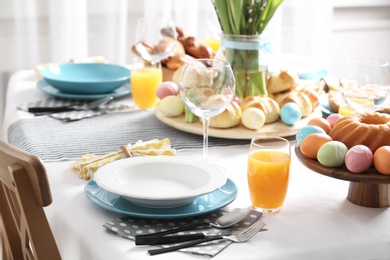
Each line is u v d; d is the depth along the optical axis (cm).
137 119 169
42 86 192
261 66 164
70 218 113
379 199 119
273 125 157
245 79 164
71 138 152
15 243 133
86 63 201
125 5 287
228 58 164
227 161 142
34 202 103
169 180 122
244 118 153
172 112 161
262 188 114
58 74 194
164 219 110
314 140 118
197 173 121
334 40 348
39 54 287
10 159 104
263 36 163
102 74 200
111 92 189
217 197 117
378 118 125
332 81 188
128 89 195
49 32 279
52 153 142
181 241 102
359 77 145
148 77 177
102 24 289
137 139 152
